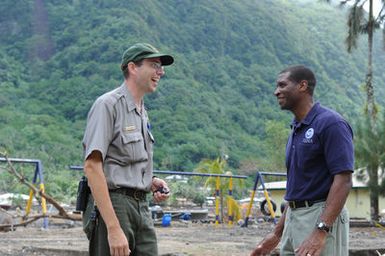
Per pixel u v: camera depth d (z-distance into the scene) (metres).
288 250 4.00
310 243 3.69
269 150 55.25
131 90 3.54
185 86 92.44
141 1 113.81
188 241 9.22
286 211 4.12
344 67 121.25
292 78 3.94
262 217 20.98
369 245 8.46
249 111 96.88
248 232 12.20
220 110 92.81
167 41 111.38
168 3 123.88
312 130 3.83
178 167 75.19
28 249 7.46
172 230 12.96
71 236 9.93
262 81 105.44
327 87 106.69
